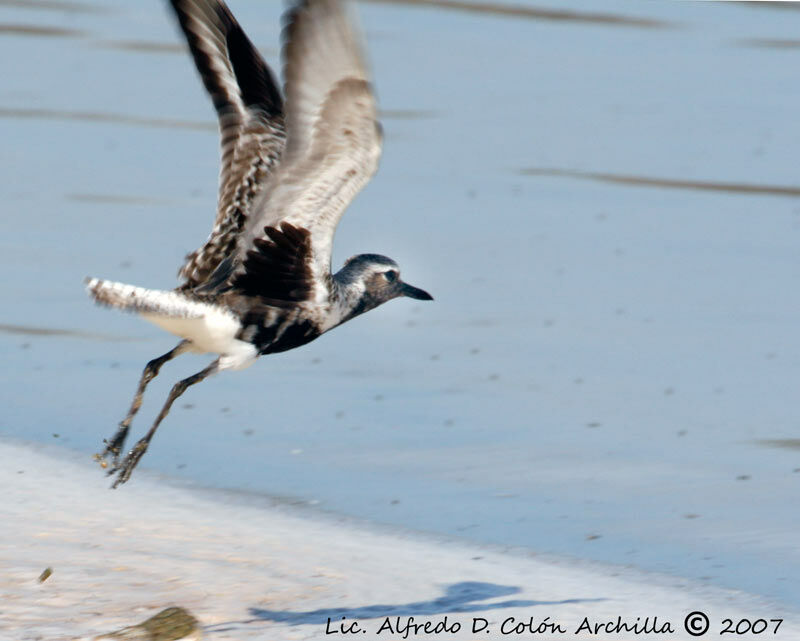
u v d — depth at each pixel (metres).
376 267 11.42
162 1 36.78
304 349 17.02
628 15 37.31
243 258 10.10
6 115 26.16
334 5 8.75
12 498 12.04
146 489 12.58
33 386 15.23
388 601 10.30
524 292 18.72
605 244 20.80
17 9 34.81
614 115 28.09
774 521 12.30
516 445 14.02
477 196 22.89
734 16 37.59
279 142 10.29
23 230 20.09
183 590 10.20
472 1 37.81
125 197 21.86
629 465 13.54
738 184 24.05
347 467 13.38
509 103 28.66
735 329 17.56
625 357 16.62
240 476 13.06
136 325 17.41
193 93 28.69
